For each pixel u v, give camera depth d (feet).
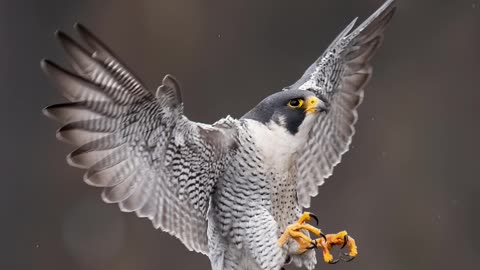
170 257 56.75
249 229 26.40
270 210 26.73
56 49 60.70
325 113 29.89
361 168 57.47
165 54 60.08
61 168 59.31
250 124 26.53
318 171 30.14
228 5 60.59
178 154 25.29
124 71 22.72
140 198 25.16
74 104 22.79
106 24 60.54
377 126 58.59
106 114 23.41
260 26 60.54
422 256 55.16
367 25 29.76
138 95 23.38
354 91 30.35
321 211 56.03
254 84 60.08
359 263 54.95
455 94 59.31
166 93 23.57
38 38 60.54
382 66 60.13
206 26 60.44
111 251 57.21
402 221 56.13
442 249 55.42
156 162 24.99
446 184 57.26
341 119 30.30
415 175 57.36
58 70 22.21
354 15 59.67
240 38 60.59
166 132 24.71
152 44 60.18
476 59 59.72
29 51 60.44
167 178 25.38
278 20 60.34
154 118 24.20
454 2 60.49
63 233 57.98
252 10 60.59
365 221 55.67
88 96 22.82
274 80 59.93
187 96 59.88
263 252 26.23
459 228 56.13
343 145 30.35
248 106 59.93
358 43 30.09
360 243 55.36
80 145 23.48
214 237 26.71
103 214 58.29
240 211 26.50
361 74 30.30
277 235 26.37
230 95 60.03
